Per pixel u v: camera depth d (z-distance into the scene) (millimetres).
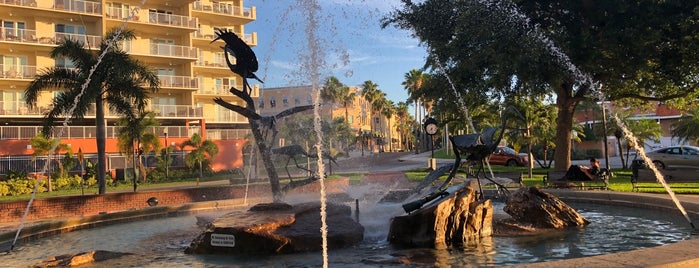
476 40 21969
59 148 37406
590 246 7727
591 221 10219
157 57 51531
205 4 57406
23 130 40781
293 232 7824
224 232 7695
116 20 48312
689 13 19828
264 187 19516
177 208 13906
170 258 7578
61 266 7113
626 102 30875
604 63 21516
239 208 14883
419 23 24281
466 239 8406
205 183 34969
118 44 22188
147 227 11656
